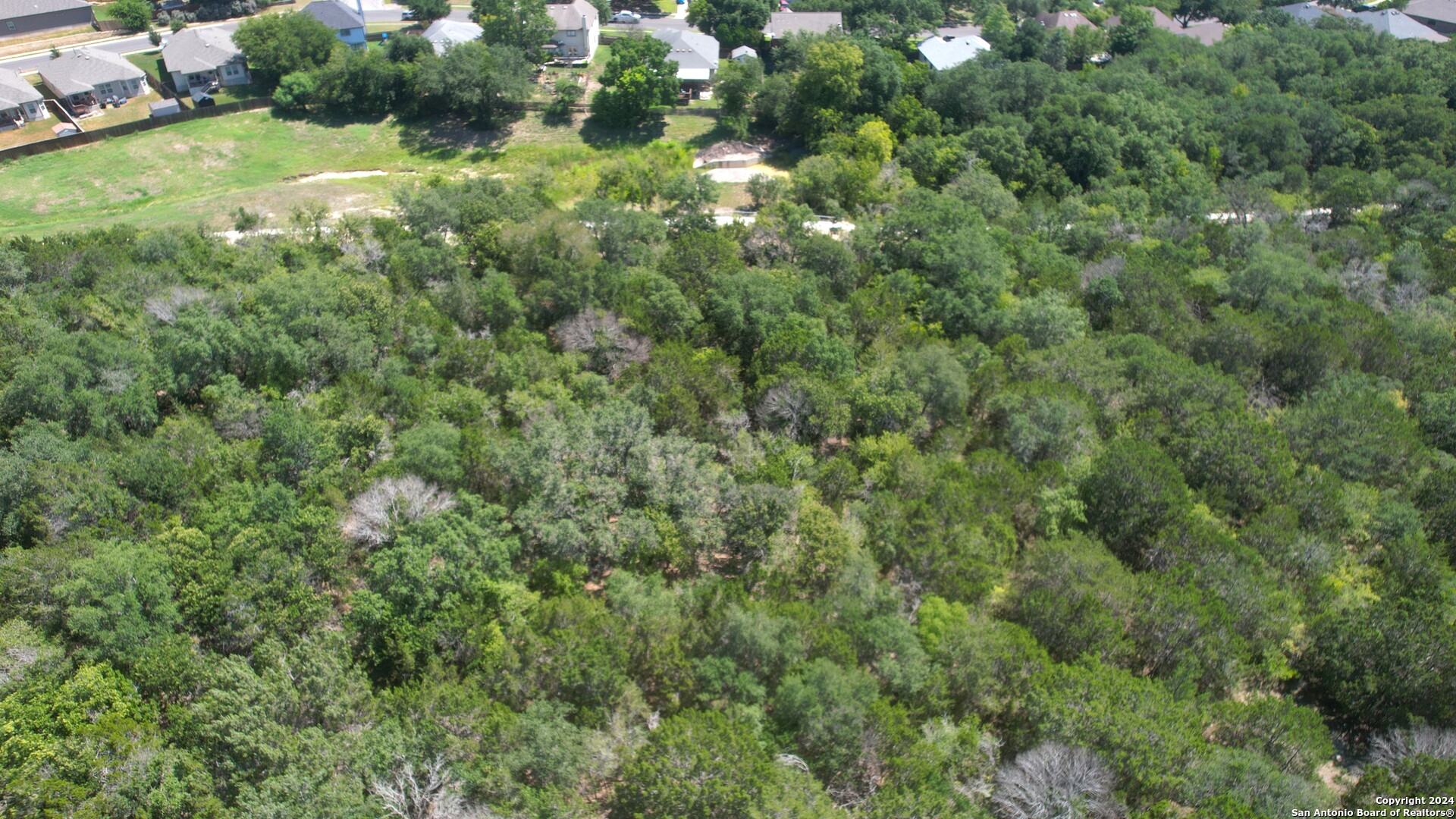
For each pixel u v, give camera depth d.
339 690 36.31
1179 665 42.00
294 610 39.31
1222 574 46.25
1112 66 123.00
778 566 45.41
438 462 46.53
